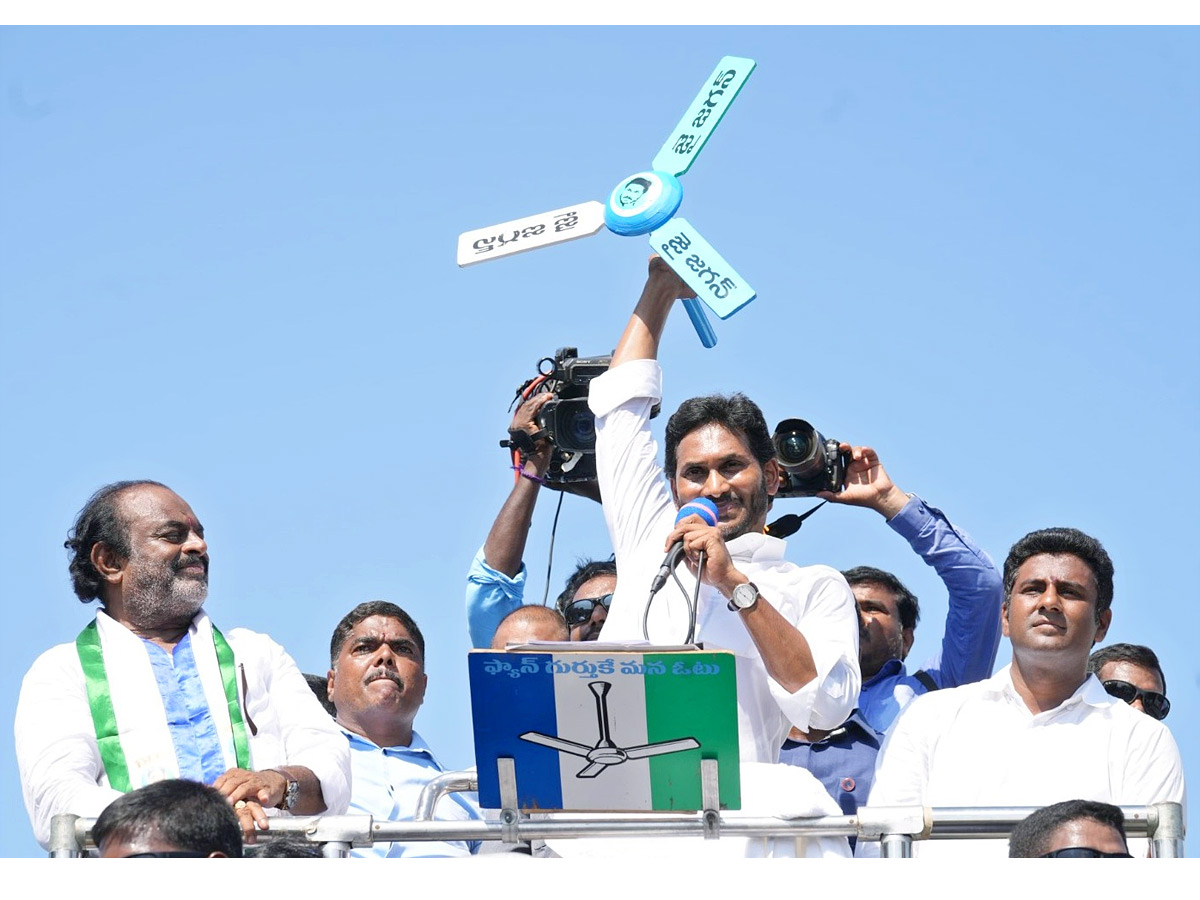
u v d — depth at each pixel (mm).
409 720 7375
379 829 5219
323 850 5211
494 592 8492
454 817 7020
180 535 6395
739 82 7164
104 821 4863
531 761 5090
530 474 8516
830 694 6129
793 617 6438
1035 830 5113
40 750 5938
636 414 7074
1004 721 6426
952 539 7773
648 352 7172
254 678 6375
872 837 5230
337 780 6102
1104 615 6598
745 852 5418
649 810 5113
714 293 6723
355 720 7320
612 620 6629
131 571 6305
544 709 5031
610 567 8281
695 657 4961
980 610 7707
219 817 4883
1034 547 6582
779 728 6395
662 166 7090
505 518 8516
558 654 4980
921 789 6406
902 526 7750
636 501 6895
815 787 5477
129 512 6379
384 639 7387
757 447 6750
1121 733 6328
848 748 7008
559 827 5156
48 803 5820
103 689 6133
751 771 5523
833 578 6602
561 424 8508
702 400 6781
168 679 6215
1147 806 5219
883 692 7832
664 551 6625
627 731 5039
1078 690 6453
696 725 5016
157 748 6055
